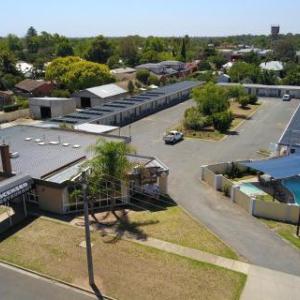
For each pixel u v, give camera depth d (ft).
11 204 114.21
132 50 560.20
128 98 270.26
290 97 314.55
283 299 73.67
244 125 223.92
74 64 327.88
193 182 134.51
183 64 476.95
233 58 581.94
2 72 369.91
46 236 96.17
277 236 97.19
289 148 153.79
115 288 76.79
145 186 120.67
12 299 74.59
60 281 79.30
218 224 103.19
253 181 135.44
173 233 97.60
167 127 218.18
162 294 74.90
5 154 110.83
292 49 616.80
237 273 81.41
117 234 96.89
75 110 261.24
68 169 117.08
